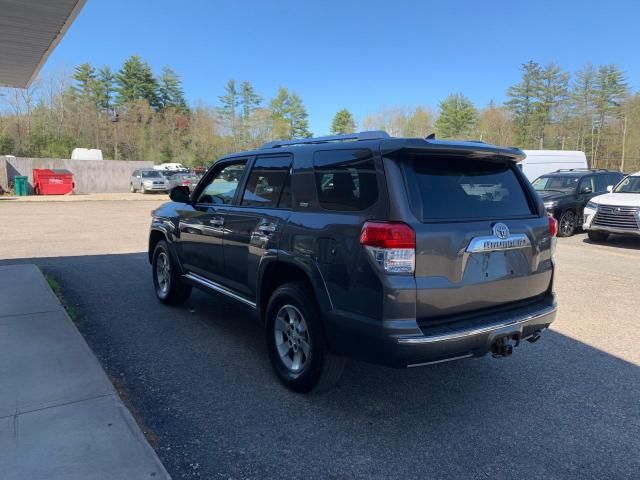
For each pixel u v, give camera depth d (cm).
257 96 8444
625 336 512
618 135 7006
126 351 451
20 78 998
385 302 293
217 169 506
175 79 8231
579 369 425
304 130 8581
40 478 250
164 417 333
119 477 253
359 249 306
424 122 8200
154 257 621
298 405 354
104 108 7375
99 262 877
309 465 282
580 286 741
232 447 299
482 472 278
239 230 427
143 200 2769
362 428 323
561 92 7106
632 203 1112
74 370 379
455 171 338
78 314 558
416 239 294
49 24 671
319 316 344
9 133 5697
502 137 7338
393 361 297
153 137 7138
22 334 454
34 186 3177
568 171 1538
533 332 355
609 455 296
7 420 304
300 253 351
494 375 411
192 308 591
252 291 418
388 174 305
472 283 319
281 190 393
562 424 332
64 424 302
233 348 462
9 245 1085
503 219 345
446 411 348
